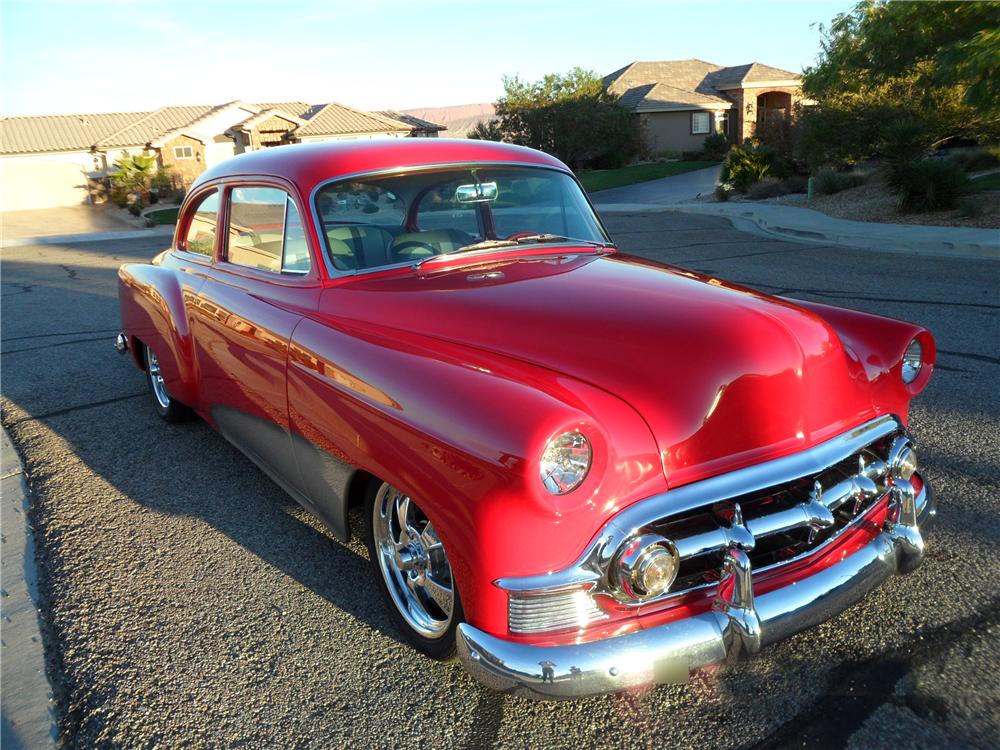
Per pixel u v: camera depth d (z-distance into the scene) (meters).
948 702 2.38
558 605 2.12
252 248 3.69
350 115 43.78
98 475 4.36
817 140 21.75
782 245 13.42
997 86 12.98
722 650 2.18
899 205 15.90
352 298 3.04
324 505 3.01
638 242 14.38
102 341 7.73
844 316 2.99
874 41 15.88
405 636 2.76
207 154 40.28
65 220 31.80
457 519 2.17
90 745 2.36
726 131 44.94
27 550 3.55
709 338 2.44
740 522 2.25
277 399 3.18
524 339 2.55
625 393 2.29
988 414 4.63
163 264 4.78
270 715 2.46
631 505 2.15
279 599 3.10
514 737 2.34
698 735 2.31
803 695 2.45
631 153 41.25
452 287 2.99
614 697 2.49
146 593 3.17
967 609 2.81
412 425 2.31
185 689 2.59
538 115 39.09
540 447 1.97
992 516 3.43
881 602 2.88
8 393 6.00
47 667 2.73
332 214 3.26
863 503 2.61
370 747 2.32
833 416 2.55
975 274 9.66
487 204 3.59
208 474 4.33
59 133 41.22
